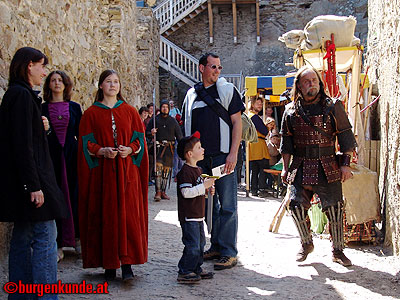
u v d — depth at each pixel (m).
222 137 4.25
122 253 3.71
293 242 5.27
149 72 15.32
